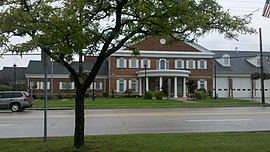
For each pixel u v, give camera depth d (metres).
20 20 6.95
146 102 35.00
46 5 7.90
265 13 13.35
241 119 18.14
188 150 8.30
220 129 13.98
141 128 14.41
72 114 22.16
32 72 55.25
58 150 8.42
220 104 32.38
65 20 7.29
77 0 7.39
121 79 53.22
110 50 8.22
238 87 55.25
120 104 31.56
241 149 8.38
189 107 29.27
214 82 51.31
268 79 53.12
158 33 8.55
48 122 17.16
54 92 54.88
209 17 7.84
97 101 37.03
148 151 8.20
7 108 26.06
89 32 7.54
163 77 51.03
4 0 8.41
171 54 54.22
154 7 8.00
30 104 26.84
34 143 9.58
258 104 32.62
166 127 14.75
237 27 8.05
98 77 54.84
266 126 15.08
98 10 7.79
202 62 54.88
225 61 56.19
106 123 16.33
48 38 7.42
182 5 7.42
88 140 9.83
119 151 8.21
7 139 10.59
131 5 8.27
